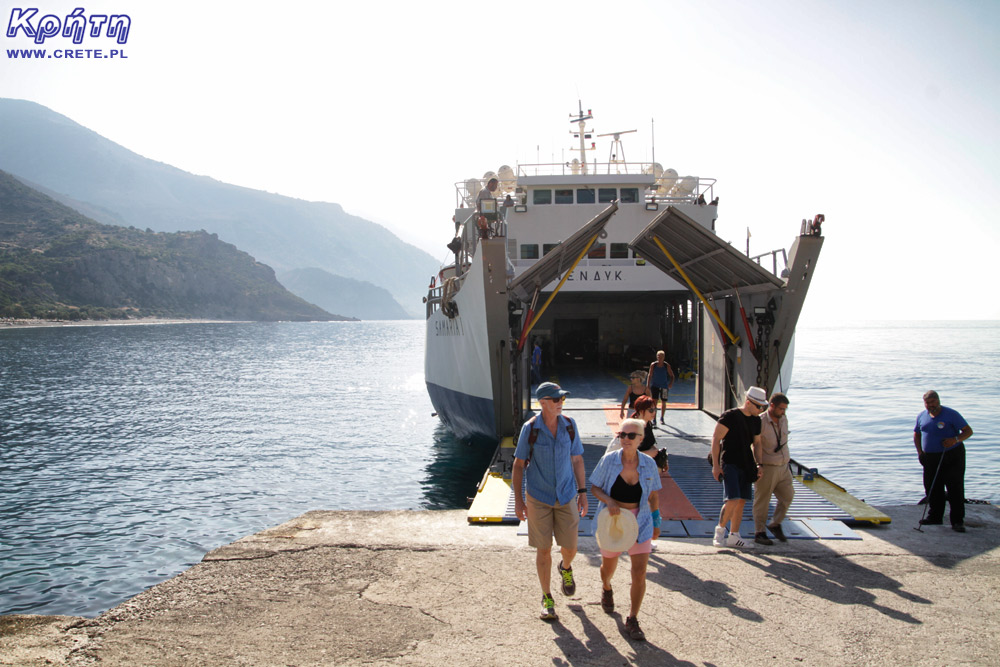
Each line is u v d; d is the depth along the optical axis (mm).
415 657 4676
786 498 7301
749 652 4723
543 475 5359
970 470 17047
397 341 140000
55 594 9961
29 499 15352
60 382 46156
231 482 16922
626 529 4977
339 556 6816
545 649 4789
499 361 13570
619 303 32750
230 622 5293
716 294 14750
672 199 25156
